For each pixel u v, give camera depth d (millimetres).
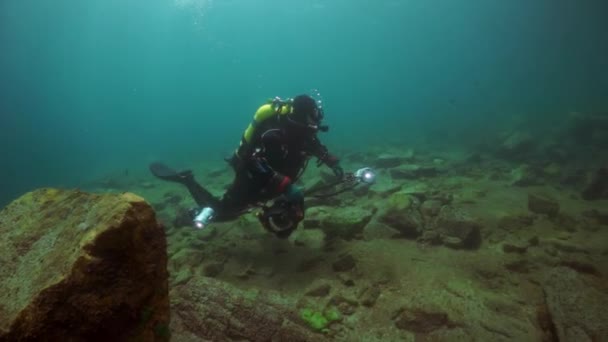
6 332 1334
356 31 56719
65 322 1436
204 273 4516
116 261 1580
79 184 14883
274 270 4488
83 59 72438
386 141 17609
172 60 89625
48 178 19406
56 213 1906
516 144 10422
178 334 2914
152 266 1704
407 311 3316
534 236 4555
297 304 3609
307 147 4453
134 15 41312
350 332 3213
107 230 1524
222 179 11359
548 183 7363
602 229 4926
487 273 3936
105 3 34625
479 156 10391
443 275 3930
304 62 104125
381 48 82500
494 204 6090
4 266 1686
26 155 35812
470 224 4637
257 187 4492
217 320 2992
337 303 3598
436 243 4656
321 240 5020
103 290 1532
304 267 4410
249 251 5043
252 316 3025
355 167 10984
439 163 10430
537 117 18391
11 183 19031
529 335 2994
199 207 5145
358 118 35469
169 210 8289
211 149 22984
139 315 1676
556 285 3219
